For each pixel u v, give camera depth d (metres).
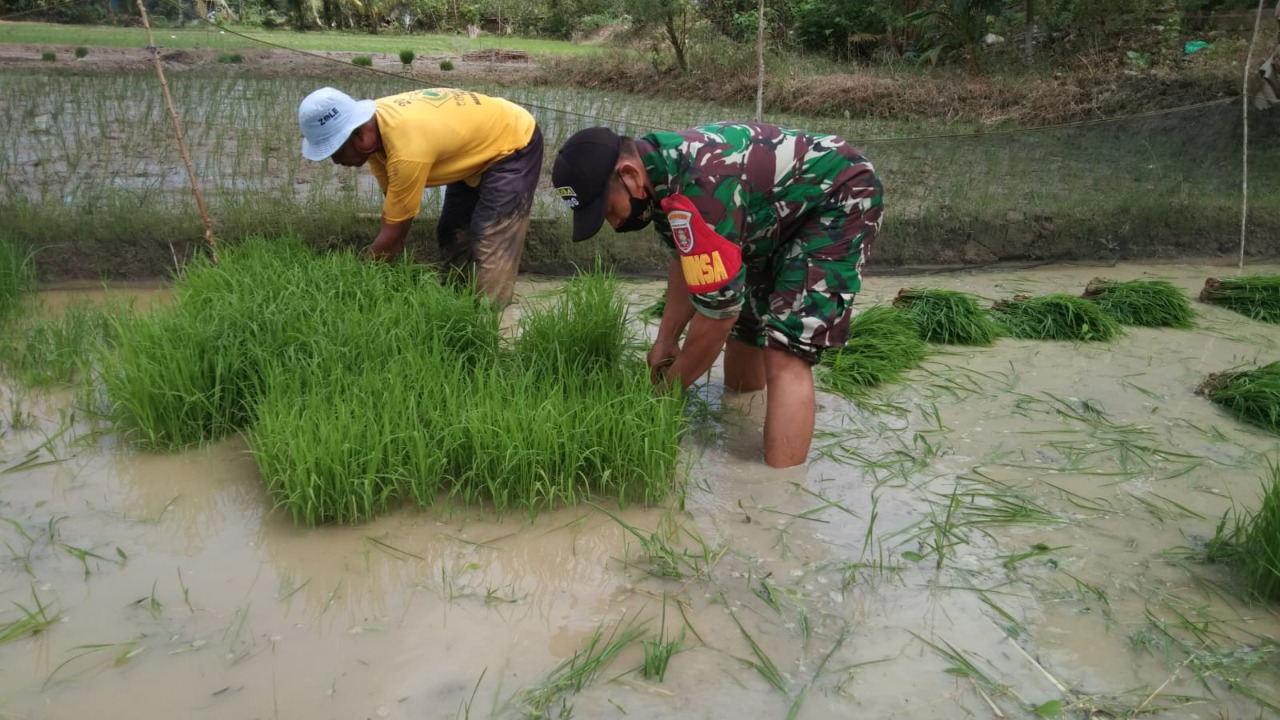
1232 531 3.34
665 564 3.04
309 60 11.36
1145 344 5.53
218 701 2.37
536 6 29.56
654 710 2.37
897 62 15.19
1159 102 10.85
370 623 2.71
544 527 3.29
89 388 4.09
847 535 3.27
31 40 11.38
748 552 3.15
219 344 3.97
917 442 4.07
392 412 3.53
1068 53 13.77
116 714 2.31
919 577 3.02
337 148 4.60
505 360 4.34
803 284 3.60
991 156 8.45
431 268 5.38
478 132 5.03
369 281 4.80
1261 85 8.72
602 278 4.84
